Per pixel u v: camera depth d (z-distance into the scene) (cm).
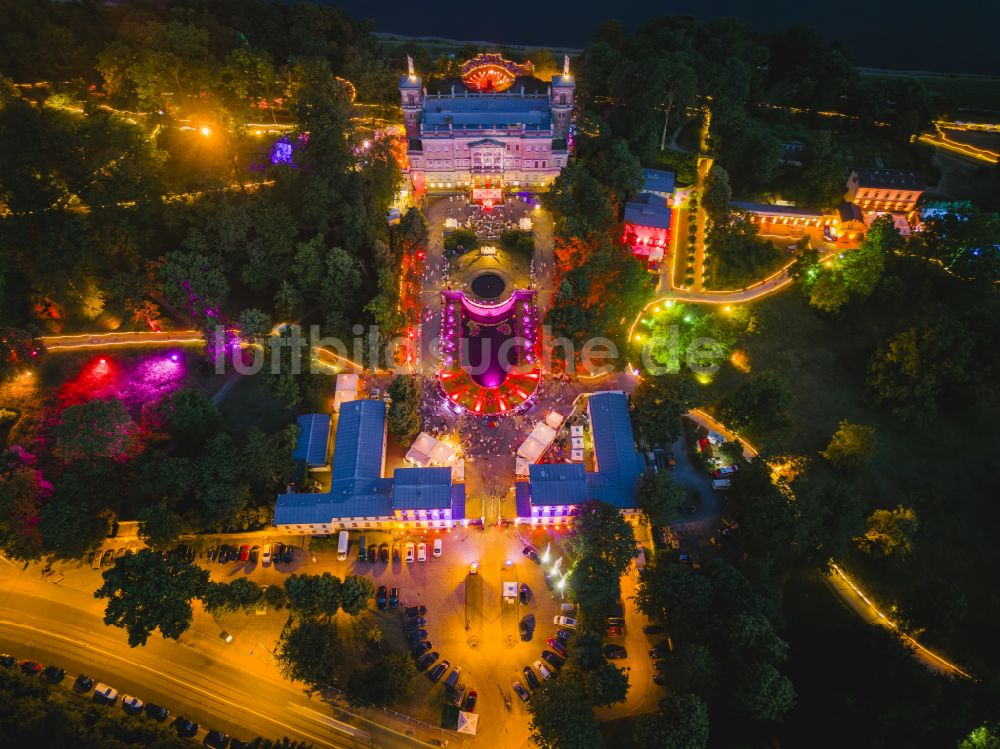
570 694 12575
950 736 12800
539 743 12438
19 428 16362
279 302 18538
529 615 15012
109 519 15362
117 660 14162
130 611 13300
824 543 14838
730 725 13188
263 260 18525
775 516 14788
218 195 17600
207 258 17525
